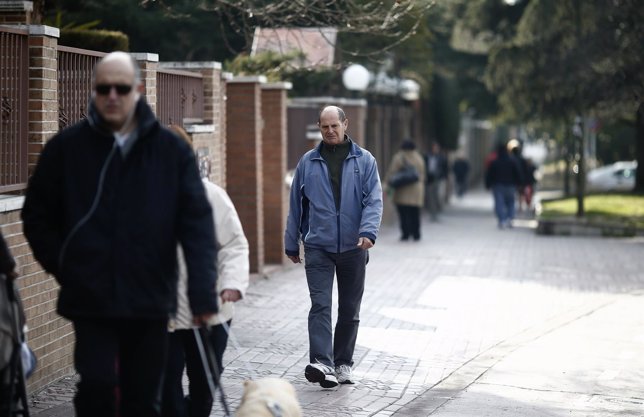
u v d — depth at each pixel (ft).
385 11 101.76
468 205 324.60
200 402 47.52
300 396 60.95
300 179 63.93
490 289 108.78
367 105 224.74
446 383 65.77
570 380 67.31
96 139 38.50
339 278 64.03
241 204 113.80
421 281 114.62
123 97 37.83
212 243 39.24
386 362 71.56
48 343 61.41
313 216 63.10
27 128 60.70
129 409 39.45
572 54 206.59
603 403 61.46
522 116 238.07
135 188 38.32
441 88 311.68
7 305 40.70
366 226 62.03
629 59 204.33
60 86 65.77
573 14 205.77
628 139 395.14
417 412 58.18
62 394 59.72
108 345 38.32
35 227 38.65
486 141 588.50
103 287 37.65
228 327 47.44
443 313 92.73
